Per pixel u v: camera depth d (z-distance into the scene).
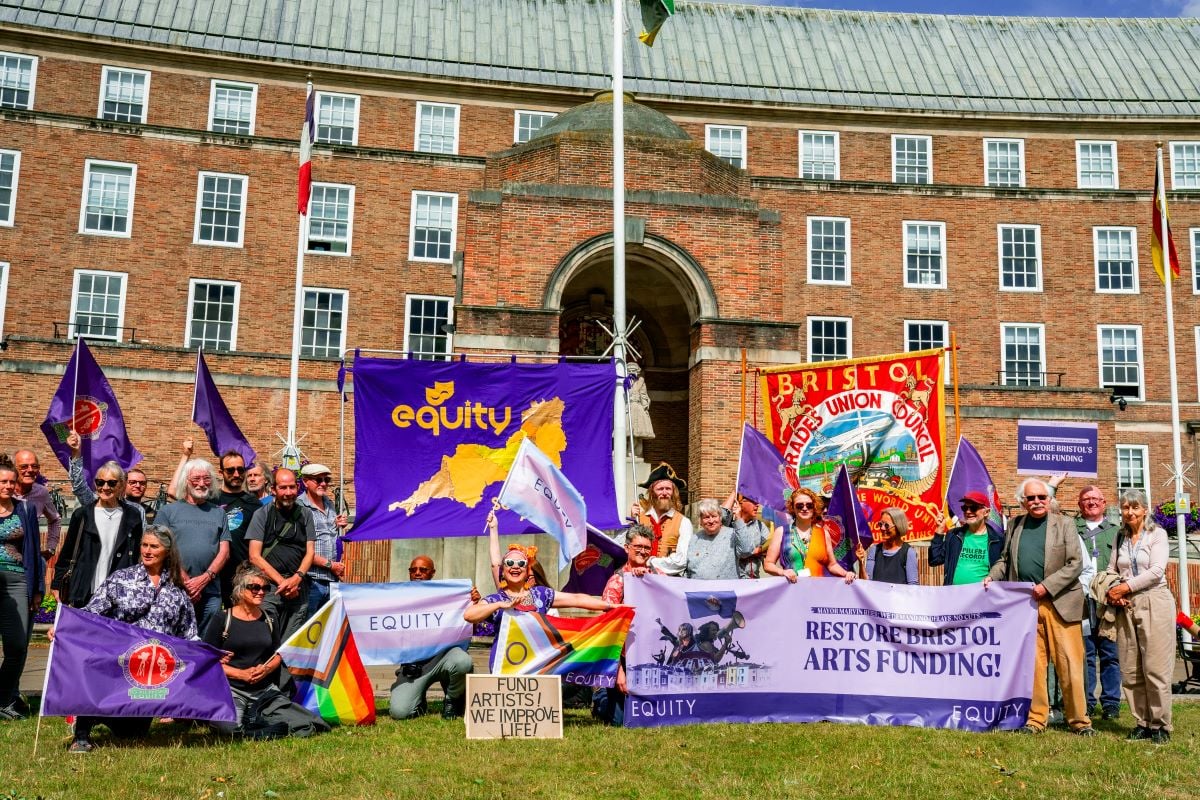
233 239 34.91
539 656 9.68
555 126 26.86
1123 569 9.86
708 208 24.16
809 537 10.93
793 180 37.78
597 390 14.48
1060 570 9.83
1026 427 21.36
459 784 7.49
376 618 10.43
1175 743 9.13
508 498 10.52
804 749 8.76
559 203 23.52
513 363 14.32
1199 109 40.31
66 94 35.22
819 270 37.56
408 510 13.53
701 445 23.28
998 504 14.56
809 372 16.67
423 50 39.38
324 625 9.85
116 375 29.67
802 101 40.31
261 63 36.53
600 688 10.24
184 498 10.55
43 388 29.23
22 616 9.98
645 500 12.85
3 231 33.12
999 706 9.85
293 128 36.88
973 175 39.47
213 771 7.78
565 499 10.83
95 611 8.88
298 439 30.50
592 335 30.86
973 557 10.89
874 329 37.38
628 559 10.46
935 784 7.68
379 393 13.88
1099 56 43.09
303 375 30.97
